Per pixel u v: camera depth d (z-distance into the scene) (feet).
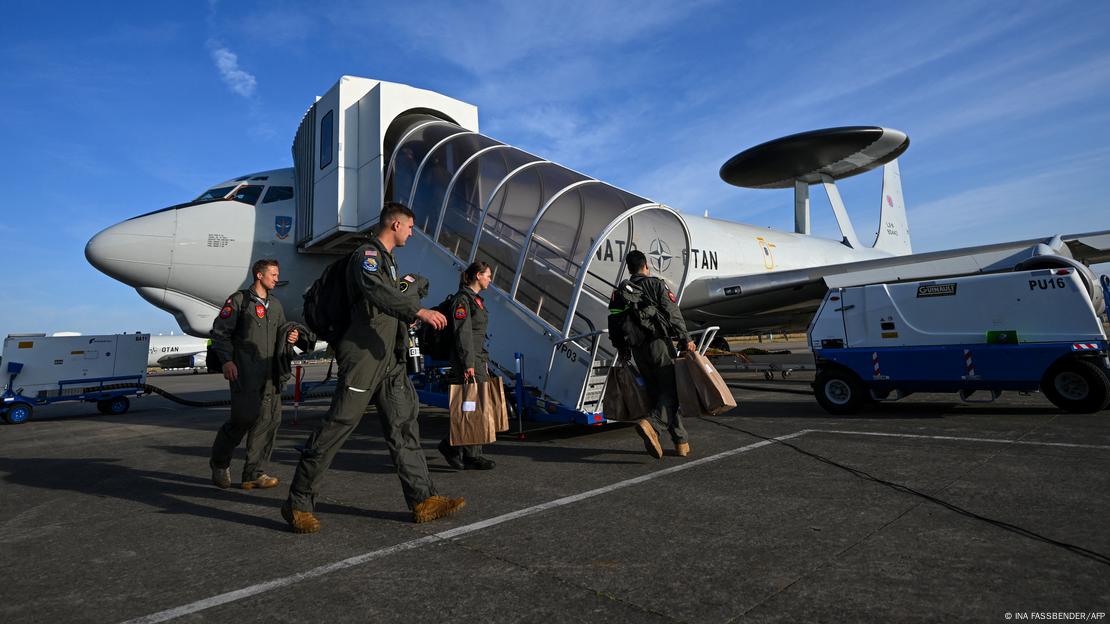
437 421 23.70
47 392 32.60
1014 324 18.15
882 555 7.23
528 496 11.01
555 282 22.59
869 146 64.03
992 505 9.06
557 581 6.89
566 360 17.57
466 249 22.86
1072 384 17.34
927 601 5.91
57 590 7.24
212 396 47.32
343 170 30.30
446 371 21.40
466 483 12.32
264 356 12.73
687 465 13.08
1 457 18.57
